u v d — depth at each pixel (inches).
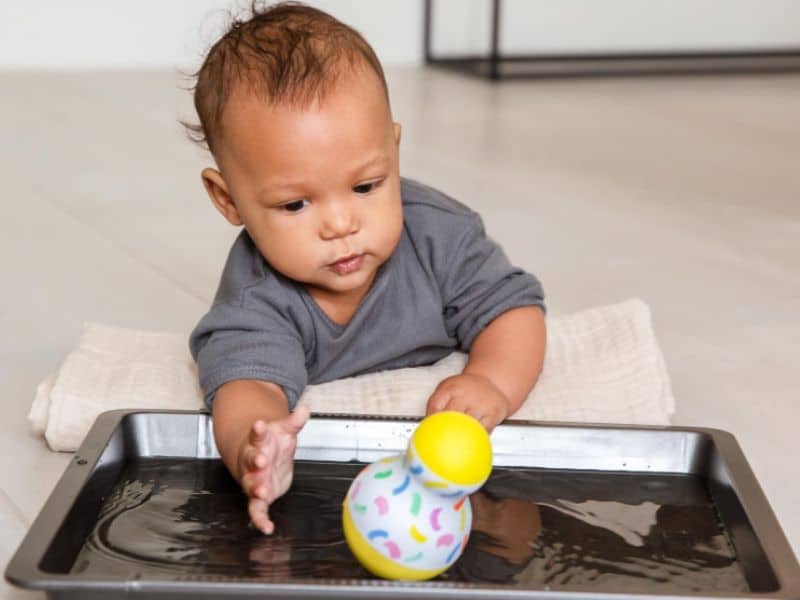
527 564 35.8
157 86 138.3
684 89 149.8
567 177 101.7
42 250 76.3
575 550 36.9
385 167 41.5
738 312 67.7
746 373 58.1
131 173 98.9
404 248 48.0
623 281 72.9
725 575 35.5
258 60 41.1
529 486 41.4
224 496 39.9
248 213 42.2
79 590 30.5
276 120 40.2
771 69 163.9
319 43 41.4
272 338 44.4
